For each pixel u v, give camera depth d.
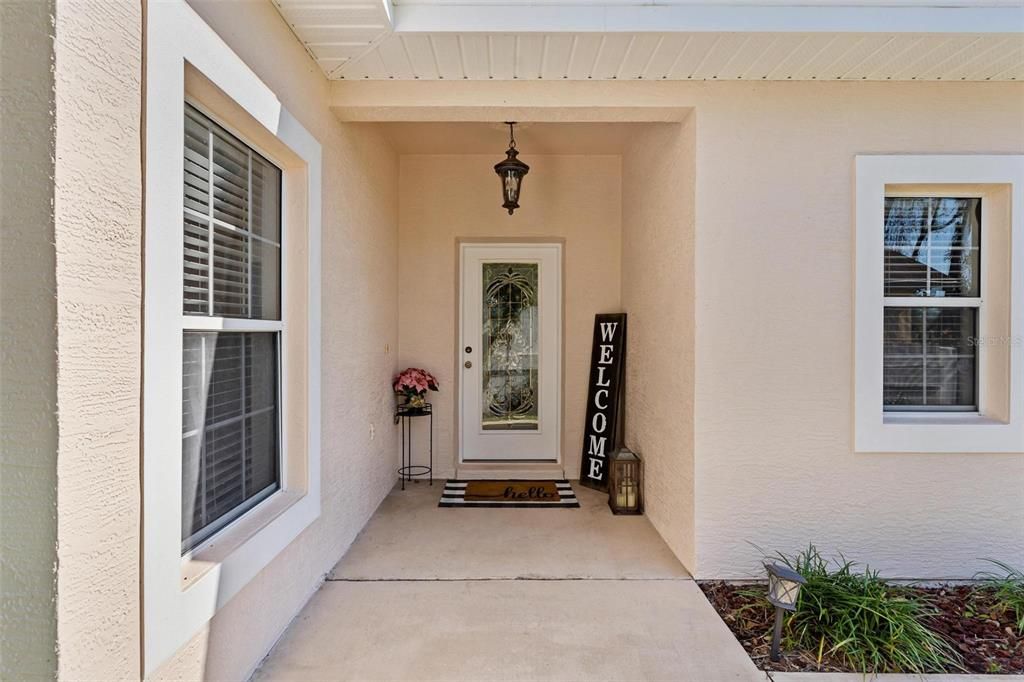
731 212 2.73
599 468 4.25
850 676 1.95
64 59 1.11
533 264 4.70
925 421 2.78
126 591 1.27
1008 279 2.73
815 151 2.72
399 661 2.03
